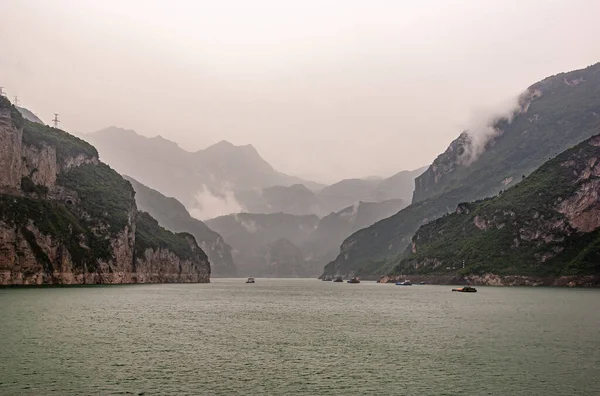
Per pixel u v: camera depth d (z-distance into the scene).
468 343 65.94
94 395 41.72
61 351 57.94
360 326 84.56
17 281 176.88
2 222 175.38
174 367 51.56
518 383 46.19
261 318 97.31
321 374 49.44
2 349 58.22
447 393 43.41
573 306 117.31
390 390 44.25
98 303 120.25
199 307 122.69
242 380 46.97
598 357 56.41
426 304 134.00
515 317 94.50
